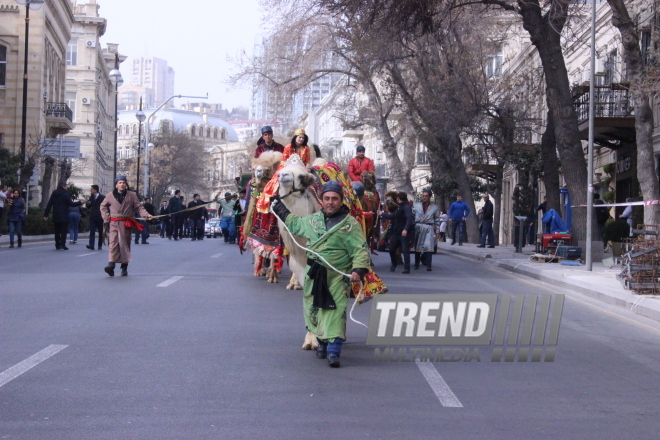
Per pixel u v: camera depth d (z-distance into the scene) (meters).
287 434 5.32
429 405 6.15
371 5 21.12
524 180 35.91
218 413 5.79
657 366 7.95
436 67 30.84
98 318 9.78
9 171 32.72
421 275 17.17
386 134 37.12
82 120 70.62
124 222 14.88
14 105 46.06
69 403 5.96
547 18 21.55
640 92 18.09
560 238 21.09
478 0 22.34
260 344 8.40
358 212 11.51
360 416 5.79
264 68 36.03
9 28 46.00
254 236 13.96
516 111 32.22
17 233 24.58
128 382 6.64
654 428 5.70
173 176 90.50
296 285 13.21
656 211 18.25
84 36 70.81
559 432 5.54
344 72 35.25
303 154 12.45
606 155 31.62
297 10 34.12
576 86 26.50
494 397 6.48
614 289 13.30
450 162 34.47
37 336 8.54
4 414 5.64
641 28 24.11
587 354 8.48
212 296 12.12
